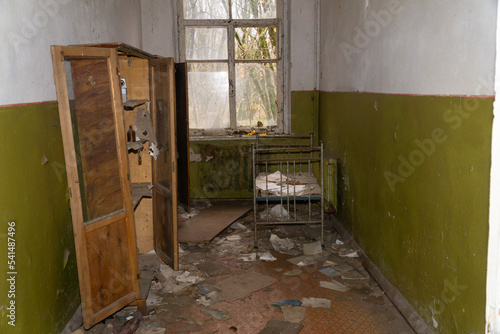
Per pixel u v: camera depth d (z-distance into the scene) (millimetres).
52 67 2447
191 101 5676
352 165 4086
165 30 5328
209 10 5504
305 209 5391
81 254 2453
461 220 2094
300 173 5246
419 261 2623
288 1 5480
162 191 3670
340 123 4477
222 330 2766
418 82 2555
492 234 1848
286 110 5734
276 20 5551
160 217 3824
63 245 2602
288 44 5570
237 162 5586
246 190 5656
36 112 2240
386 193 3188
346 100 4230
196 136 5684
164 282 3441
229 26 5523
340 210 4633
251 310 3012
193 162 5566
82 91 2527
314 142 5625
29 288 2121
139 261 3729
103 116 2645
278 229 4750
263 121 5785
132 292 2885
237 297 3203
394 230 3041
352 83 4016
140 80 3688
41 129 2303
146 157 3850
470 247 2020
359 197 3898
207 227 4520
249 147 5547
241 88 5699
